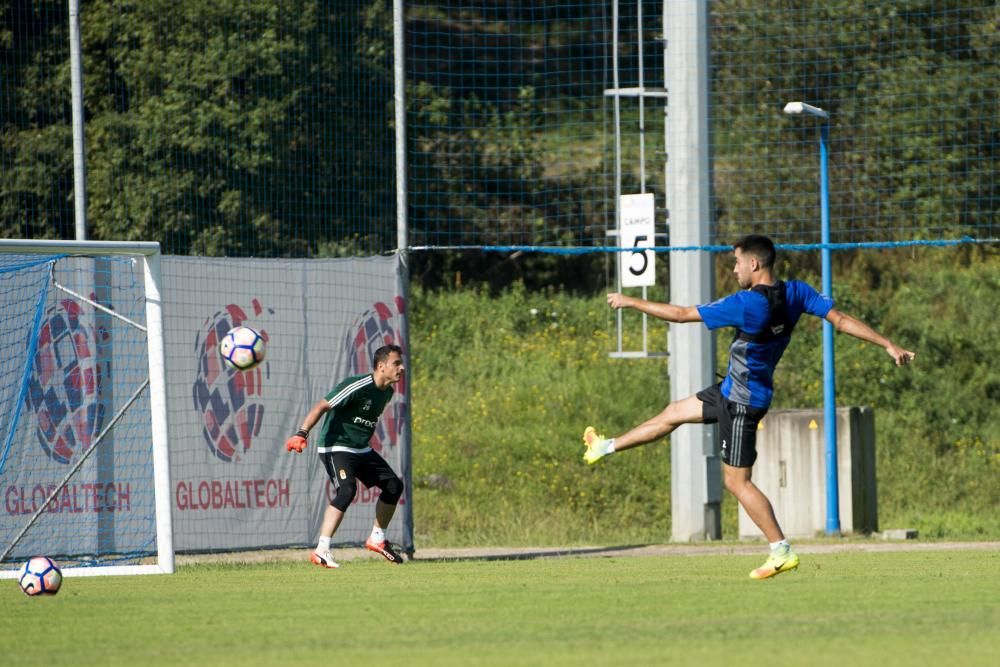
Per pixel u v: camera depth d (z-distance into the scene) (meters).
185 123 70.56
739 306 27.94
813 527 56.75
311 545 46.03
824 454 56.56
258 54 72.69
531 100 98.75
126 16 72.19
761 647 19.36
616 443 29.53
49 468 42.75
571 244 98.38
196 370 44.75
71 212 69.19
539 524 63.38
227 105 72.12
